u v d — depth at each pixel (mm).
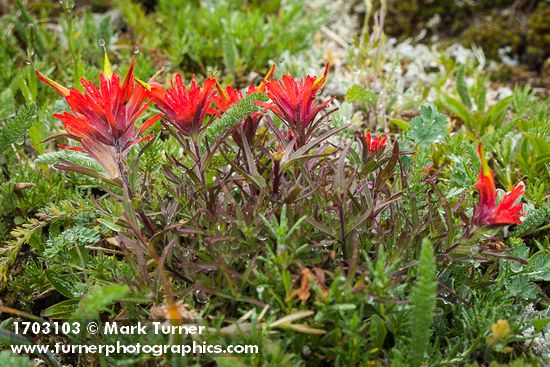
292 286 359
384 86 539
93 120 360
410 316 356
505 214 352
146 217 373
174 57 590
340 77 585
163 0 641
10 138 420
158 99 364
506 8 647
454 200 431
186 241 397
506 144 494
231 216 370
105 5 688
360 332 358
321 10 641
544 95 599
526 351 389
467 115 540
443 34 659
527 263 372
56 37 610
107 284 386
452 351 361
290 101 373
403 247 367
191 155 374
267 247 354
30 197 473
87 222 435
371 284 352
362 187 387
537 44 624
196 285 358
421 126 417
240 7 670
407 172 422
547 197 458
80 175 484
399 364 346
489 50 636
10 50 591
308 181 370
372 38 569
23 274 450
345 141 441
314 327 359
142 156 445
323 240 377
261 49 600
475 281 393
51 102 553
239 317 376
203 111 370
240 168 381
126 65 558
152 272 381
